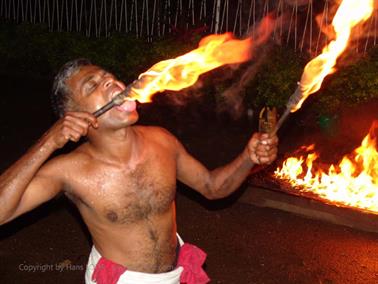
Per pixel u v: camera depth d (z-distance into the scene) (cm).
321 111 718
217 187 271
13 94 982
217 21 842
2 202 219
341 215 503
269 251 464
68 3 1091
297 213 525
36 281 427
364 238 480
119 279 250
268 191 542
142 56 893
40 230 508
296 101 218
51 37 1045
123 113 229
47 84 1044
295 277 425
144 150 250
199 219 522
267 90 758
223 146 711
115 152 242
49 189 239
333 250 462
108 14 1030
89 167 244
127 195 246
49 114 870
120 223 247
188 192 573
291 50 775
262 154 242
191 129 780
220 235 493
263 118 243
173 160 262
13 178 219
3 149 716
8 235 499
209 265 445
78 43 995
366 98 688
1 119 845
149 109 841
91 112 234
